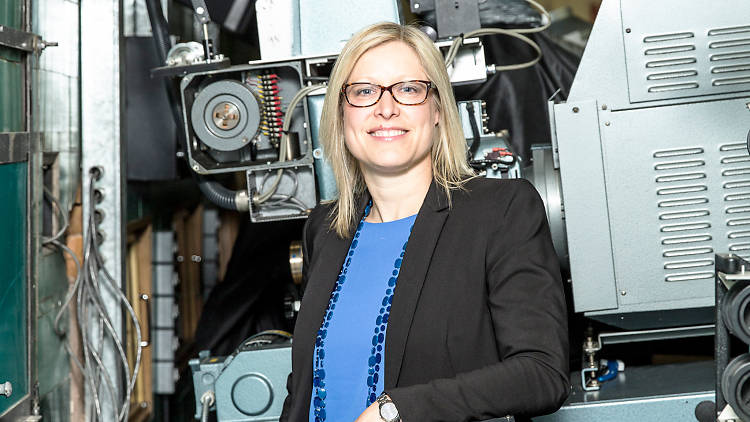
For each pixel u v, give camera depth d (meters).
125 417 2.24
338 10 2.12
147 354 3.22
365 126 1.45
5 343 1.78
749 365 1.10
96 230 2.44
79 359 2.44
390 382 1.31
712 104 1.98
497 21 2.76
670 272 2.01
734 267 1.12
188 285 4.14
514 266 1.30
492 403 1.16
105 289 2.43
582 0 2.94
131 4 2.79
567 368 1.24
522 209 1.36
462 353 1.31
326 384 1.40
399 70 1.45
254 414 2.11
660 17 1.97
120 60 2.45
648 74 1.99
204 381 2.17
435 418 1.16
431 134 1.47
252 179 2.22
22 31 1.86
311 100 2.14
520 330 1.24
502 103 2.82
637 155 2.00
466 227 1.37
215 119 2.13
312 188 2.22
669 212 2.00
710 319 2.07
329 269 1.49
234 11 2.20
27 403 1.89
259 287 3.06
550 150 2.15
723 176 1.98
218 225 4.65
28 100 1.91
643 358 3.01
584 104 2.01
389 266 1.42
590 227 2.02
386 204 1.51
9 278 1.80
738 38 1.96
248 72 2.17
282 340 2.29
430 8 2.18
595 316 2.06
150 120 2.70
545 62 2.79
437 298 1.33
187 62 2.14
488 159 2.12
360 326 1.39
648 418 2.00
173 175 2.72
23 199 1.89
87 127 2.44
